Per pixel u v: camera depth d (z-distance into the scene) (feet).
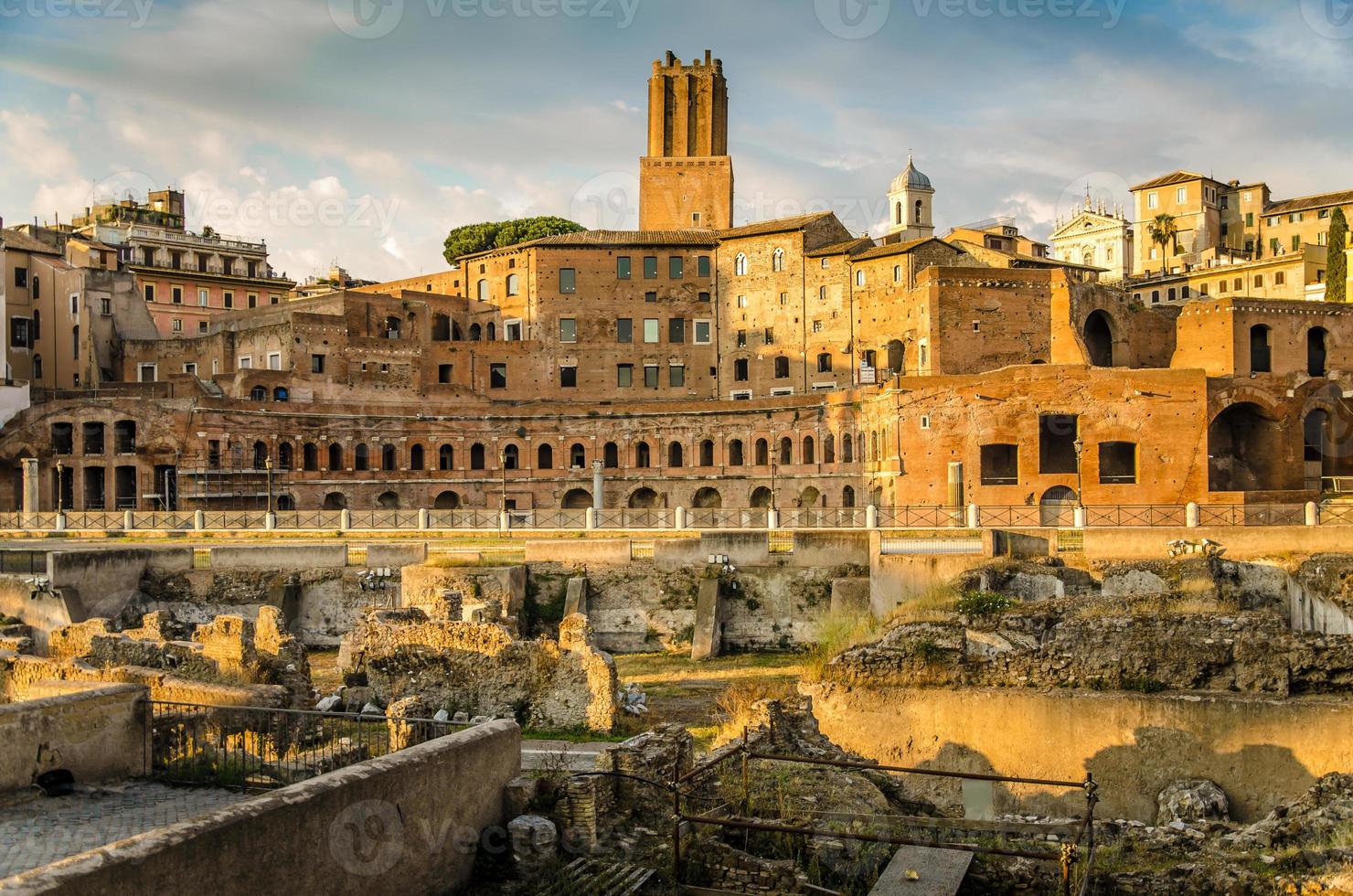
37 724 64.34
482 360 372.79
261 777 69.77
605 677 118.01
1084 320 313.94
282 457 317.42
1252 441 279.69
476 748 61.16
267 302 437.17
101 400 298.15
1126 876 64.23
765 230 371.15
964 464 263.08
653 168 409.28
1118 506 215.10
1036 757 90.48
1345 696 86.94
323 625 200.64
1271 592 147.13
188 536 237.66
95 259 385.50
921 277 324.19
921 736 93.97
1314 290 402.52
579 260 379.55
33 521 250.98
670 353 379.14
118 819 60.75
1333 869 60.90
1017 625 97.76
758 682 152.76
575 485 346.33
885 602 176.35
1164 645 91.45
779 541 196.54
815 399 322.75
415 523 240.32
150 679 98.58
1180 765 86.84
